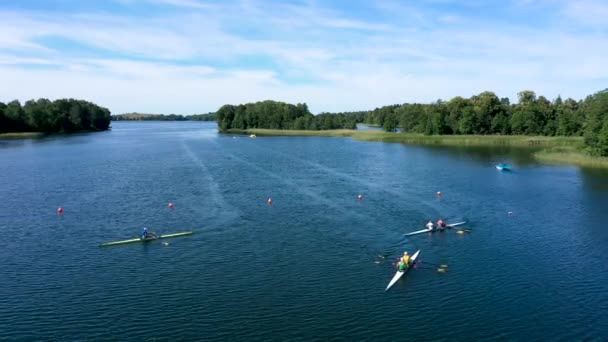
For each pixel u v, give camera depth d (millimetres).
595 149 128750
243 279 48375
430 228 63562
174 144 197500
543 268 50625
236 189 91062
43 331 38750
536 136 199125
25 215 72625
